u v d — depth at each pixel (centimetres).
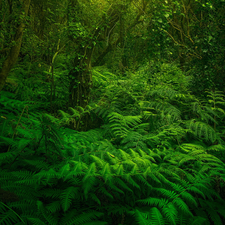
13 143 241
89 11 448
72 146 266
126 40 698
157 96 421
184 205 188
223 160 293
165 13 410
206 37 414
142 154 247
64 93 488
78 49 413
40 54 540
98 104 401
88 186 190
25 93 501
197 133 333
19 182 182
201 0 452
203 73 425
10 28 363
